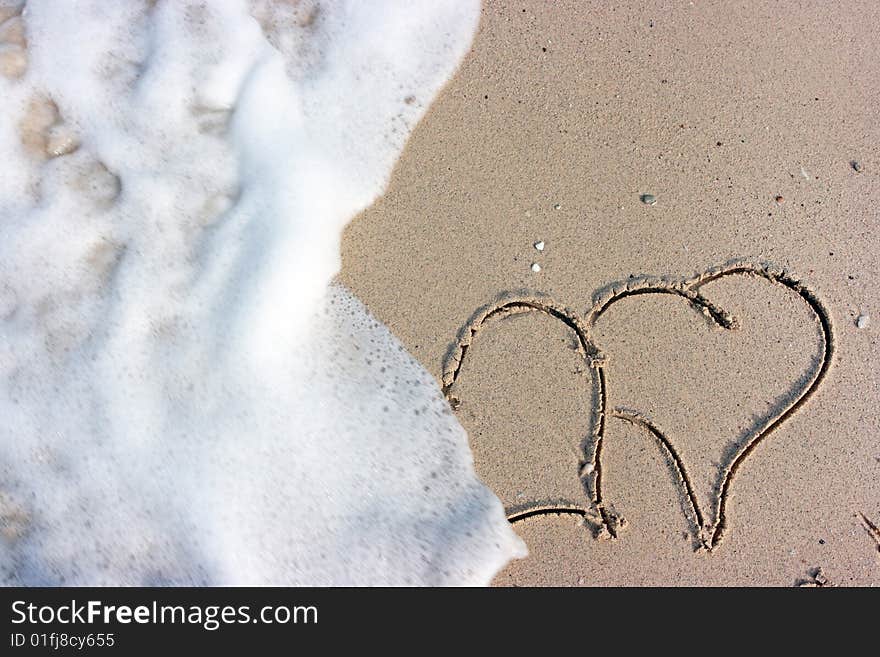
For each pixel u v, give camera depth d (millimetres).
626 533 753
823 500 763
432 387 774
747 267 792
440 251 793
